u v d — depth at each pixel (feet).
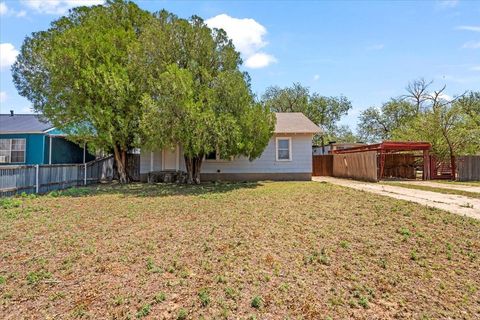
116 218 22.44
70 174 47.47
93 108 42.37
